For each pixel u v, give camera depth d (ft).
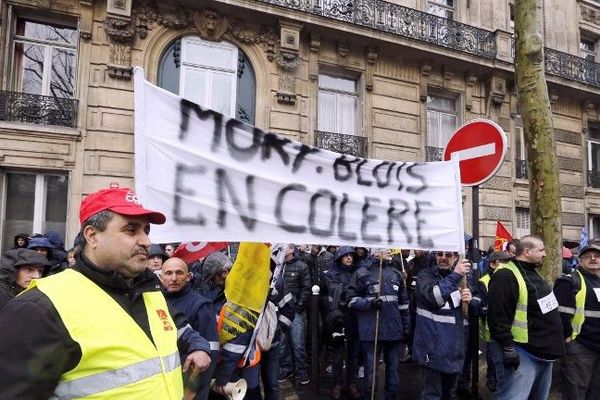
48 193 31.19
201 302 9.48
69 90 32.42
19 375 4.31
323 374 19.43
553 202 20.20
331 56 39.11
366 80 40.29
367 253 18.28
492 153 14.23
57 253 15.66
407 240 11.62
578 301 13.56
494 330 11.87
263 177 9.19
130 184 31.81
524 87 20.93
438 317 13.51
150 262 12.85
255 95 36.29
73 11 31.50
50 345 4.51
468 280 15.47
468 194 43.57
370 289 15.33
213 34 34.99
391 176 11.73
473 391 15.79
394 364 15.28
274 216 9.29
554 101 50.01
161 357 5.46
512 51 46.21
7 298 9.86
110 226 5.39
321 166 10.34
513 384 12.09
